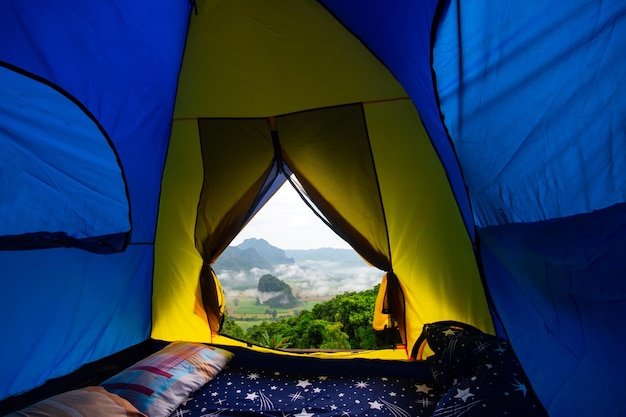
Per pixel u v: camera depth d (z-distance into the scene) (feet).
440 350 7.22
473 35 3.69
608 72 2.36
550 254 2.76
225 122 8.96
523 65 3.06
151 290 9.66
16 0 4.95
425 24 4.84
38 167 6.07
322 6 8.02
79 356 7.81
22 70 5.34
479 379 5.79
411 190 8.51
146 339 9.75
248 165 9.16
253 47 8.43
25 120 5.82
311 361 8.83
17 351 6.46
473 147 4.08
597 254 2.27
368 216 8.87
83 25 5.98
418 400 7.28
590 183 2.54
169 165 9.28
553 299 2.81
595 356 2.34
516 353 3.60
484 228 4.40
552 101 2.79
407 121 8.34
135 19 6.79
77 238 6.67
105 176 7.27
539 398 3.05
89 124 6.71
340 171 8.85
